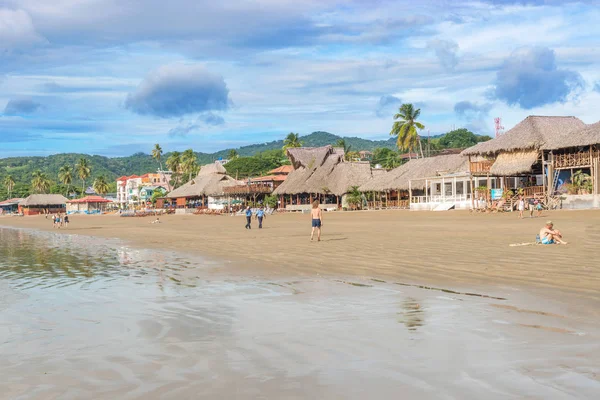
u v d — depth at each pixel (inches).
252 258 684.1
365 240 900.0
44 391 203.6
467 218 1626.5
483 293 379.9
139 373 221.5
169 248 910.4
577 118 2128.4
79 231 1838.1
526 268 486.6
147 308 370.6
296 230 1322.6
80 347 268.8
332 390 193.5
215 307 365.4
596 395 179.9
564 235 851.4
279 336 276.4
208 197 4170.8
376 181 2974.9
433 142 6501.0
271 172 4906.5
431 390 189.8
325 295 397.7
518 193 1953.7
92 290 470.0
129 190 6958.7
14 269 665.6
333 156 3464.6
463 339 257.3
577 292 366.9
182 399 189.3
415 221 1588.3
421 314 318.3
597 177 1787.6
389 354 236.4
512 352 231.9
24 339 290.8
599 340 246.2
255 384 202.5
